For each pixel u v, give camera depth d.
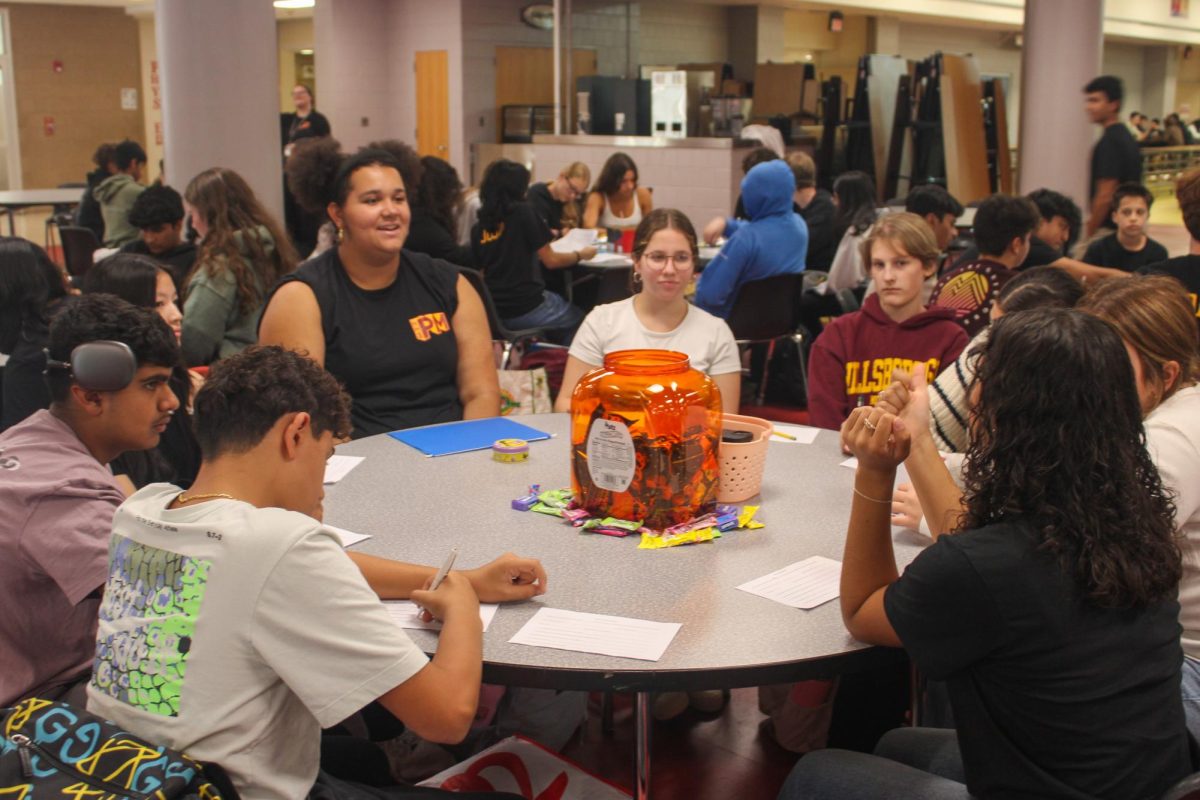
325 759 1.67
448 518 2.00
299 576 1.29
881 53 14.73
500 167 5.26
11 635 1.60
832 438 2.58
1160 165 9.39
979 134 10.05
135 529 1.37
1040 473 1.30
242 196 3.81
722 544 1.87
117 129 14.80
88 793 1.20
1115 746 1.28
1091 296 1.91
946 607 1.30
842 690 2.27
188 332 3.66
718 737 2.61
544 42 11.89
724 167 8.83
